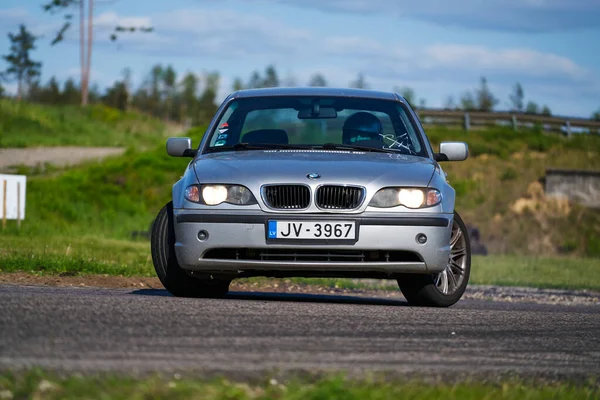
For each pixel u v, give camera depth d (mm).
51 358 9602
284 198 17547
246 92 21906
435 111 115625
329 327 13016
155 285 25641
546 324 15312
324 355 10594
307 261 17438
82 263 27641
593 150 107688
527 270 51406
